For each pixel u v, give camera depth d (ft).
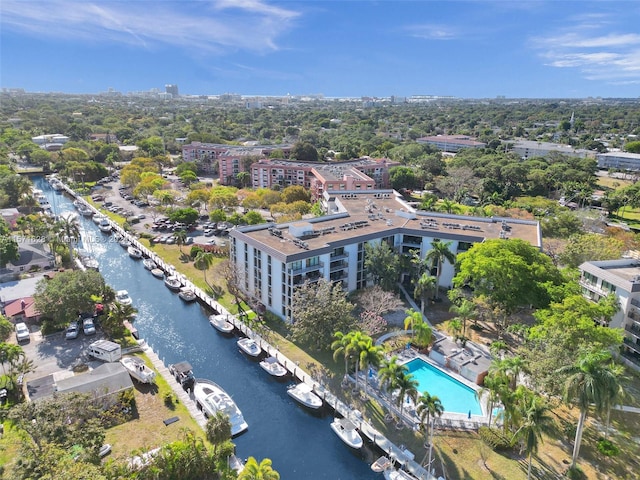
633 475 191.62
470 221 416.67
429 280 313.53
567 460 200.44
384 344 294.25
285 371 270.46
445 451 207.62
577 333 232.12
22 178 597.11
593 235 401.49
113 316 299.79
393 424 225.76
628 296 274.98
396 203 483.10
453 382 261.03
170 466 182.91
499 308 306.35
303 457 214.48
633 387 250.57
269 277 330.75
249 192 625.00
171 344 307.17
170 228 529.86
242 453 215.31
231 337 318.24
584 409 178.09
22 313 313.94
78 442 176.86
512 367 212.43
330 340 268.41
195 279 401.49
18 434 192.03
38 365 262.67
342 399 244.83
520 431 183.01
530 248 311.27
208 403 236.63
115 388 231.91
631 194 618.44
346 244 342.03
